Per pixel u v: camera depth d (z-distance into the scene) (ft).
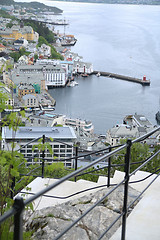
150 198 14.60
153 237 11.77
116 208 15.87
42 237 14.44
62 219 15.49
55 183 7.52
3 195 12.56
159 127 13.05
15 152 12.78
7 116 12.85
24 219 16.33
